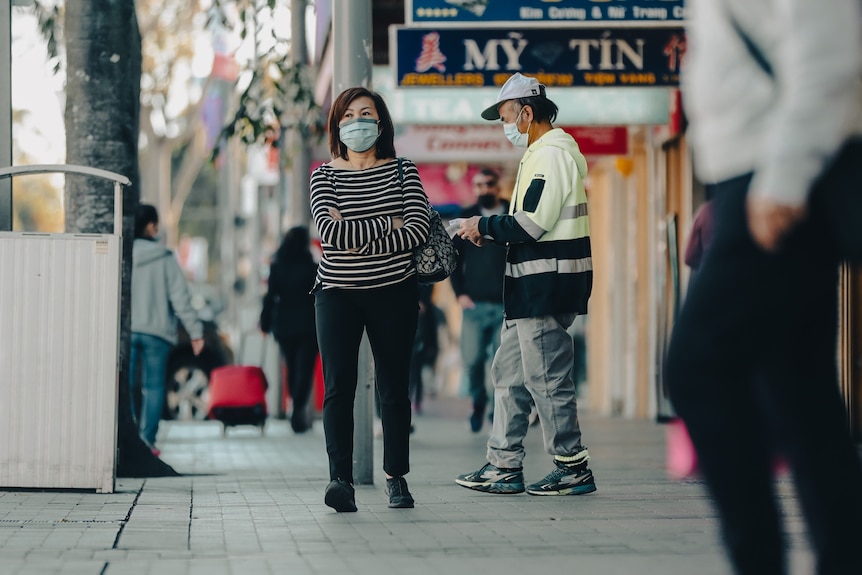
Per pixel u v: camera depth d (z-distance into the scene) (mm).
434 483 14617
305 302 25078
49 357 13188
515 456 13453
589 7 18188
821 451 6457
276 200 34344
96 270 13172
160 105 51500
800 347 6477
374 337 11758
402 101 22500
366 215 11617
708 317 6184
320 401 30047
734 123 6176
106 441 13242
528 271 12961
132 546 9836
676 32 19281
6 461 13219
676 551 9289
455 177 32094
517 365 13414
